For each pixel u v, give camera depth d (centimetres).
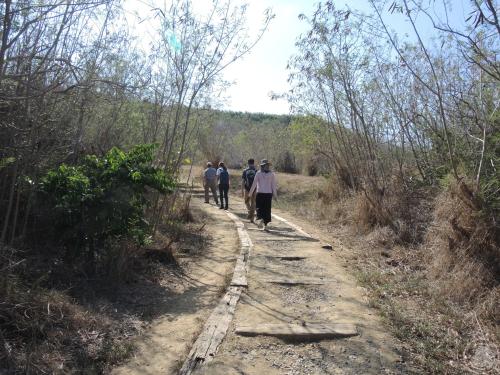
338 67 1067
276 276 695
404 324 514
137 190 632
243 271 711
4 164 488
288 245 923
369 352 450
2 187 591
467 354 456
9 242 581
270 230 1098
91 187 604
